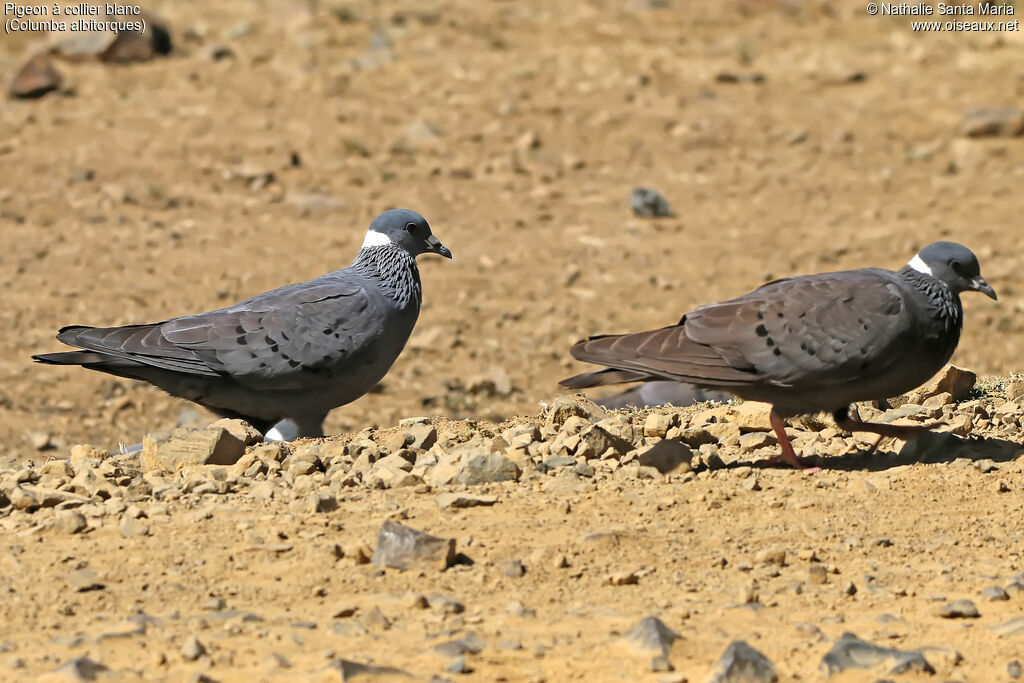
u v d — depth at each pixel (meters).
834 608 8.02
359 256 14.15
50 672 6.96
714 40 39.69
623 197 29.39
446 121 33.06
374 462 11.34
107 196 28.30
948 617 7.85
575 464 10.83
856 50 38.69
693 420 12.78
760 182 30.22
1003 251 26.31
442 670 7.09
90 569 8.65
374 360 13.57
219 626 7.71
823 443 11.75
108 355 13.20
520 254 26.28
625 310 23.75
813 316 10.16
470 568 8.61
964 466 10.57
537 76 35.88
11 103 33.69
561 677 7.04
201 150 31.02
